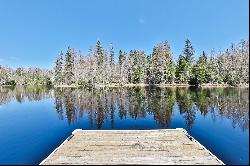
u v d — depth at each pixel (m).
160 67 83.25
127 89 68.56
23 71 141.50
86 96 50.91
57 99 47.53
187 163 11.49
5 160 14.09
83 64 94.94
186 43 78.31
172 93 51.31
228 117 23.20
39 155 14.89
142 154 12.85
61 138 18.97
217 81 47.91
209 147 14.65
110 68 93.88
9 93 66.38
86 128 22.52
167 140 15.49
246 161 11.89
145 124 23.67
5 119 27.98
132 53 95.44
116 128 22.25
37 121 26.45
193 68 73.62
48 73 131.00
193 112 28.89
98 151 13.42
